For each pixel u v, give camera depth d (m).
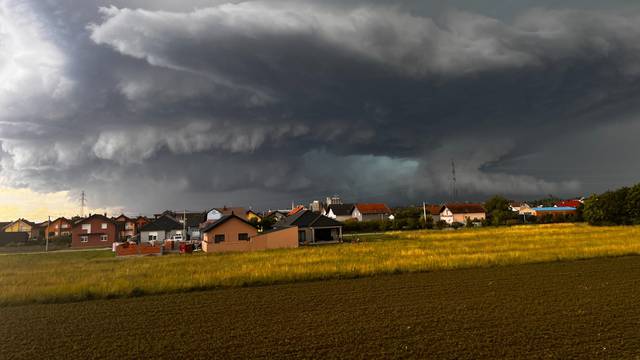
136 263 34.62
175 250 54.00
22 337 15.09
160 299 20.77
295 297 20.34
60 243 79.12
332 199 142.88
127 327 15.98
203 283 23.19
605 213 65.31
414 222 85.31
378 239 56.41
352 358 12.12
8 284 24.72
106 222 77.62
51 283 24.89
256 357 12.46
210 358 12.50
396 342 13.38
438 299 19.12
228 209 96.62
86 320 17.17
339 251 37.38
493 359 11.70
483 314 16.41
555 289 20.61
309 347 13.17
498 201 100.69
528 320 15.44
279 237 49.34
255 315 17.19
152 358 12.65
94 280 25.33
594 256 30.98
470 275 25.08
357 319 16.19
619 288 20.53
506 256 30.05
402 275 25.80
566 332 13.92
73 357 12.99
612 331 13.91
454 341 13.32
